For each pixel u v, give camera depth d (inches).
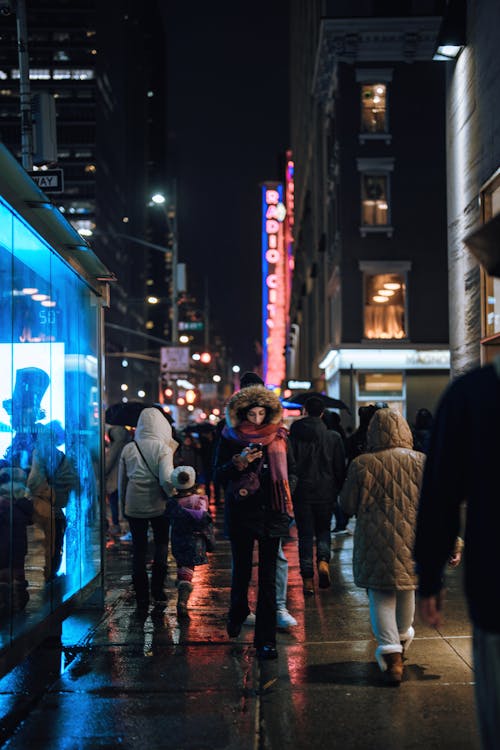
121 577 427.8
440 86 1373.0
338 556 482.6
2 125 4680.1
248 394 263.1
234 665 255.3
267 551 262.8
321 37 1381.6
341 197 1364.4
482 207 563.5
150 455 345.1
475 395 110.6
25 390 237.5
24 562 228.4
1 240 215.6
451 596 356.5
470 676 240.1
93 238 4849.9
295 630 299.4
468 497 110.4
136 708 216.5
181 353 1370.6
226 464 262.1
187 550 326.6
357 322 1358.3
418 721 203.9
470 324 605.9
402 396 1363.2
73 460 295.1
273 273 3321.9
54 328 274.7
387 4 1354.6
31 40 4904.0
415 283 1363.2
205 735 196.9
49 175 478.3
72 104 4906.5
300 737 194.5
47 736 197.6
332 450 376.2
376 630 237.1
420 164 1370.6
